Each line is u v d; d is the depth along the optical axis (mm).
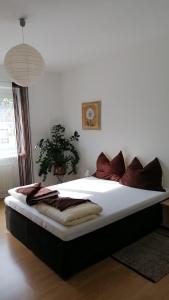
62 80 4668
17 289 1992
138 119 3455
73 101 4488
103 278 2100
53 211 2283
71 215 2133
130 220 2578
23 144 4336
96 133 4133
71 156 4637
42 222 2271
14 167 4371
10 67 2143
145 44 3201
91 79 4062
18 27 2516
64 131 4797
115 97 3721
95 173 3977
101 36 2873
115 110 3754
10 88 4102
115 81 3682
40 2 2020
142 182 3174
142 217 2713
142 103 3371
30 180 4520
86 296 1897
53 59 3812
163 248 2533
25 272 2209
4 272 2215
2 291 1974
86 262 2213
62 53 3516
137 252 2465
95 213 2295
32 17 2293
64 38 2895
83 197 2859
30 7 2100
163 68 3068
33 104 4426
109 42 3100
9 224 2938
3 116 4113
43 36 2799
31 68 2152
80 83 4281
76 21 2422
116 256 2404
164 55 3035
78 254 2141
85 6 2121
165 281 2033
